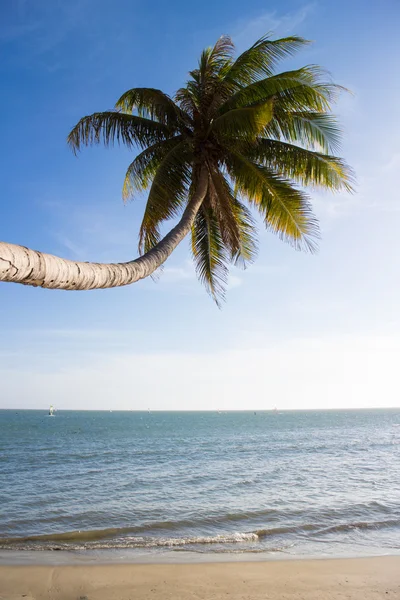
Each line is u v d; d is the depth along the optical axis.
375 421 120.88
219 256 11.09
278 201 9.45
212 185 9.44
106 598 7.23
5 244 3.10
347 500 16.17
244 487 19.12
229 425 98.56
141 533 11.95
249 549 10.26
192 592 7.44
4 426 87.69
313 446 42.03
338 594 7.32
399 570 8.48
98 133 9.45
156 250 6.18
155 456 33.09
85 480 21.39
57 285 3.75
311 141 9.73
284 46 9.27
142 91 9.32
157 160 10.25
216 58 10.52
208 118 9.57
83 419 145.12
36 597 7.27
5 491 18.47
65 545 10.69
